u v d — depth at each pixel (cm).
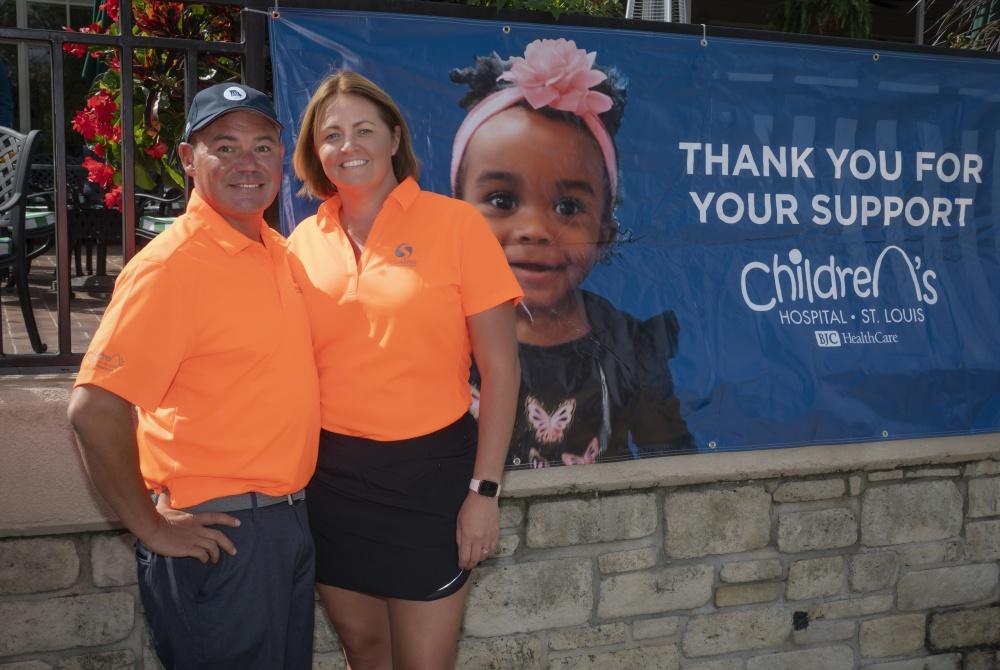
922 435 354
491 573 324
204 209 205
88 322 441
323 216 237
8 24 774
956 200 357
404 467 225
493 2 337
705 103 325
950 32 537
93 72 467
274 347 204
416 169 239
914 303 353
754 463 341
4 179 344
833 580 362
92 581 288
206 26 371
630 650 341
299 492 218
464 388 237
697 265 327
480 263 226
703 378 327
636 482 329
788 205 337
